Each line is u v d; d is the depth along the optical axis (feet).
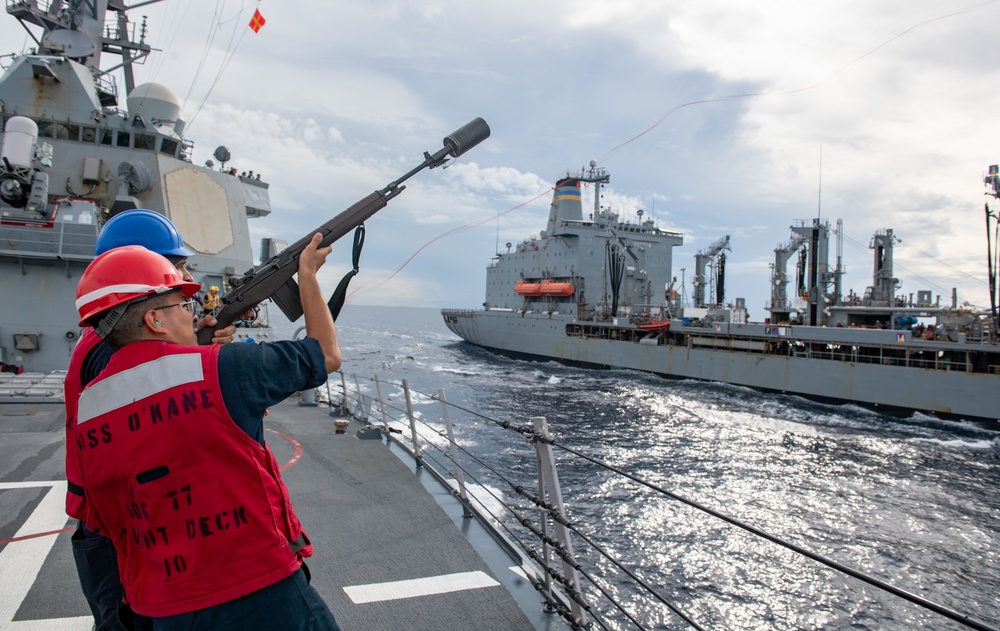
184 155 53.88
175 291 6.36
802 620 35.24
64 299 39.70
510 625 12.56
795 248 134.92
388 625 12.46
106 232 8.35
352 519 18.80
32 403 33.86
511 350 184.34
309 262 7.11
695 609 35.86
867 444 78.13
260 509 5.80
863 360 103.30
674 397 109.29
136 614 6.74
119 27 59.06
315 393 42.83
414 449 26.55
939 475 65.31
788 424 89.04
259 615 5.74
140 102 51.11
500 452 63.57
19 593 13.61
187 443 5.52
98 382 5.80
